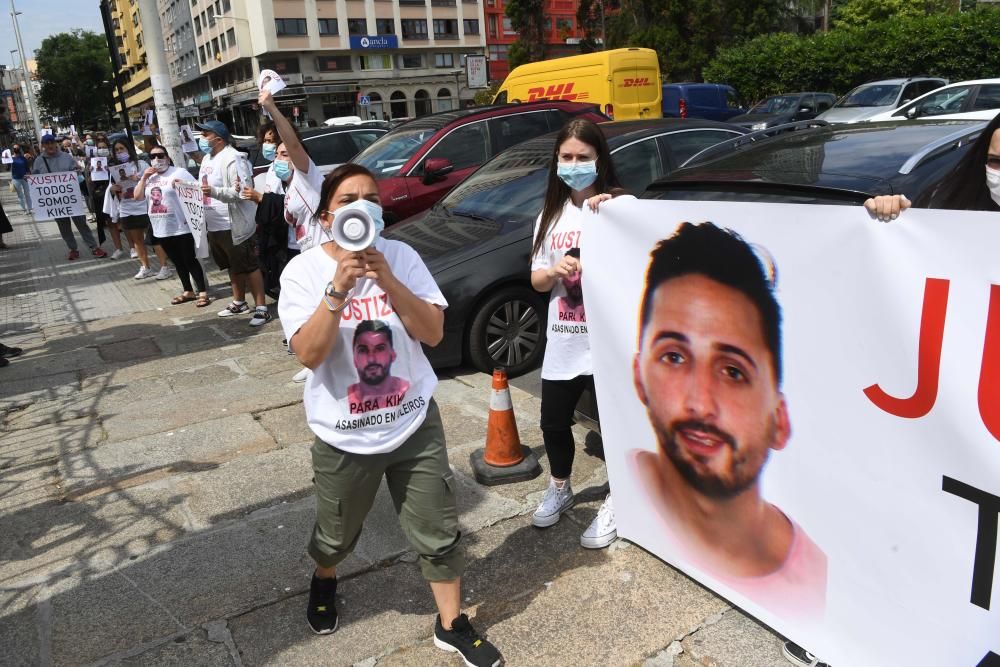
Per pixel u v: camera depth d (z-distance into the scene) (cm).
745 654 248
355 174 225
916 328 186
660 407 265
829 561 222
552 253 298
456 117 800
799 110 1991
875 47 2722
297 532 336
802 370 216
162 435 454
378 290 225
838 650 226
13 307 862
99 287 945
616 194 281
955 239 176
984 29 2525
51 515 366
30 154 2495
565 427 316
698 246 238
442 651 258
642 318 262
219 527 344
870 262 193
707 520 261
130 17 9112
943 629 197
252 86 6028
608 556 305
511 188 578
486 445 387
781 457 229
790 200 289
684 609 271
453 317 505
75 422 488
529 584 292
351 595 290
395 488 240
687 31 3788
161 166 761
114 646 268
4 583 311
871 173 298
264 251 603
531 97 1368
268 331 676
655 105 1279
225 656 261
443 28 6203
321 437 229
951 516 189
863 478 207
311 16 5641
